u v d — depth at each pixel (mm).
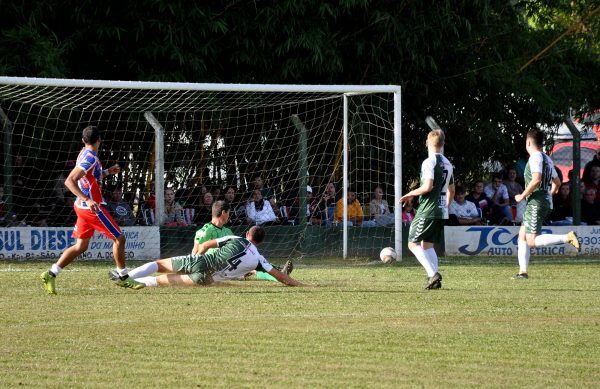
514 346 20641
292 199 49031
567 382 17406
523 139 57625
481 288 30953
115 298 27469
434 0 50469
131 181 48250
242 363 18703
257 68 49500
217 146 49250
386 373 17922
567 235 33000
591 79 62469
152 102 47219
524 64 57844
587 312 25547
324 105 48719
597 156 51469
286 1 46406
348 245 45250
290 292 29172
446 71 53969
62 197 44844
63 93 44469
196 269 29984
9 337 21266
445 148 55812
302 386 16844
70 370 18031
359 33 50281
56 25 47469
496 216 49125
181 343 20641
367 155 51375
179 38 46594
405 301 27328
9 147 42438
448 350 20125
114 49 47750
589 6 60438
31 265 38719
